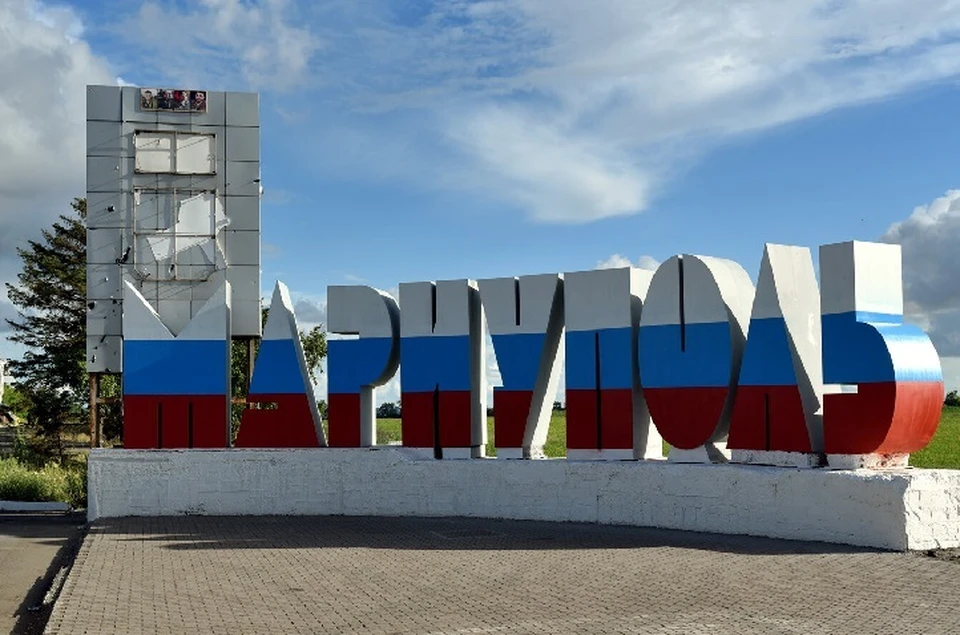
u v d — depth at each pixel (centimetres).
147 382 2267
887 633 1041
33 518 2420
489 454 2652
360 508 2178
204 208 2409
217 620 1159
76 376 5731
